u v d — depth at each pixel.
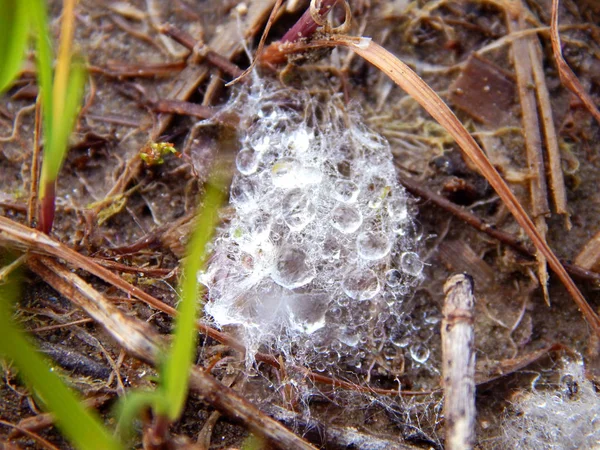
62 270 0.06
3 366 0.06
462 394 0.06
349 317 0.06
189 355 0.05
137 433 0.06
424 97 0.06
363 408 0.06
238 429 0.06
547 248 0.06
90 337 0.06
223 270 0.06
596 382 0.06
